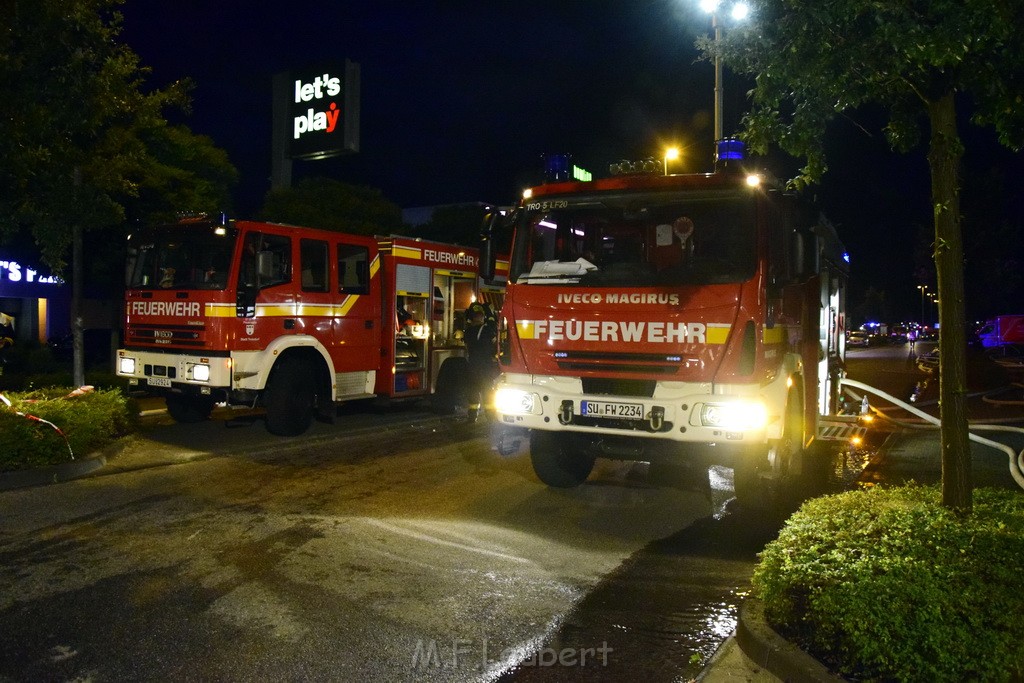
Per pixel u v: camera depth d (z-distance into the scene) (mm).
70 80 9039
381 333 12297
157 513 7117
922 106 5297
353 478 8742
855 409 14031
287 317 10797
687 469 9500
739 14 4961
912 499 5258
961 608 3621
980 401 17734
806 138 5066
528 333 7316
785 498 8102
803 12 4684
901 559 3930
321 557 5969
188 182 19875
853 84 4848
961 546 4074
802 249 7102
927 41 4203
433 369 13156
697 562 6016
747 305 6641
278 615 4859
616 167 11219
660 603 5184
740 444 6707
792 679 3863
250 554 6004
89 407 9422
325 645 4453
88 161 10469
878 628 3668
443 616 4902
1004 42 4590
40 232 10219
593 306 7047
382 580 5508
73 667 4141
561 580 5586
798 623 4199
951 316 4789
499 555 6121
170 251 10891
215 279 10391
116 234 18438
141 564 5738
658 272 6891
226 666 4176
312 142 26719
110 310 25453
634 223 7051
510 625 4789
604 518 7254
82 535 6426
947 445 4840
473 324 13688
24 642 4426
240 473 8891
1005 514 4734
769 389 7012
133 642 4445
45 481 8234
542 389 7234
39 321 23859
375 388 12336
